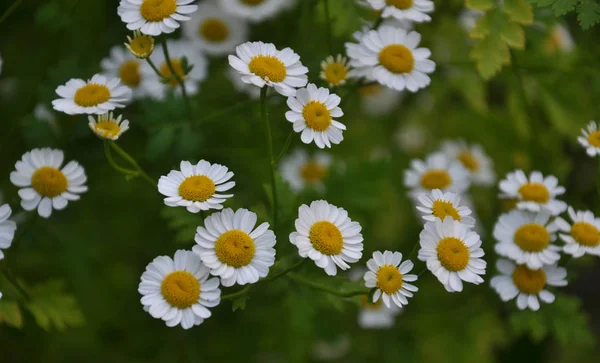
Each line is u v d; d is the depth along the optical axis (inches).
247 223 18.0
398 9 19.8
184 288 17.8
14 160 21.7
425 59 19.8
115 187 22.0
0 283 19.6
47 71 21.5
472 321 22.6
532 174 20.1
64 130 20.8
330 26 21.1
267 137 18.5
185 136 20.4
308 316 20.1
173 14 18.6
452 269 18.1
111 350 22.6
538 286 19.3
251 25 22.3
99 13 22.1
